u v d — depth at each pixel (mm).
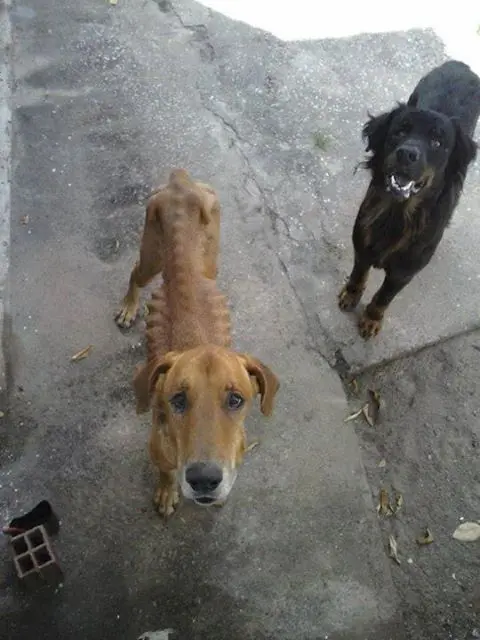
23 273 4414
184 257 3324
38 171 4895
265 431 3947
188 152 5121
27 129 5102
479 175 5258
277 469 3828
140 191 4871
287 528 3646
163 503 3588
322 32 6023
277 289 4531
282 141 5277
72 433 3846
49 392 3969
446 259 4789
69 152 5023
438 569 3633
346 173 5148
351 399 4180
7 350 4090
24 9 5824
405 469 3961
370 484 3889
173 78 5539
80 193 4820
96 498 3664
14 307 4266
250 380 2807
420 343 4398
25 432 3826
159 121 5270
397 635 3406
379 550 3639
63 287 4379
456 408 4207
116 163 5000
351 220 4922
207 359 2596
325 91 5617
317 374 4207
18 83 5363
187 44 5785
